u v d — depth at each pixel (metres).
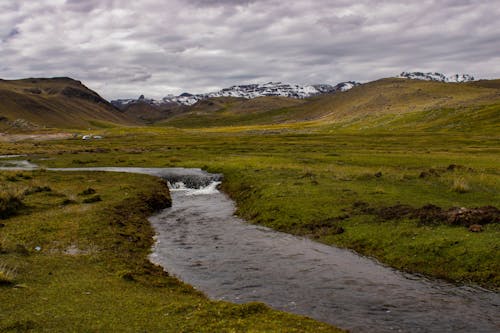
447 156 70.81
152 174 68.25
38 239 27.08
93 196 41.72
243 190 48.59
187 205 45.12
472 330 15.65
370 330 15.80
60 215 33.97
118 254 25.25
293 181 47.62
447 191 38.72
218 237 31.19
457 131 140.75
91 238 27.81
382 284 20.78
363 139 127.44
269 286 20.80
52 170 72.44
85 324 14.78
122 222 33.59
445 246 24.00
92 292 18.20
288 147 105.12
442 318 16.73
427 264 22.94
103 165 81.75
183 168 75.56
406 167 58.38
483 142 100.69
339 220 31.98
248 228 33.94
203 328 14.76
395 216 30.53
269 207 37.88
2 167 80.31
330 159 71.81
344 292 19.78
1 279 18.36
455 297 18.92
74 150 117.88
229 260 25.38
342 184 44.34
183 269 23.91
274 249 27.58
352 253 26.33
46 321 14.90
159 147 124.56
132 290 18.91
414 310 17.56
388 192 38.94
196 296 19.30
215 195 51.22
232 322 15.35
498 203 33.19
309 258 25.41
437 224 27.77
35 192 44.31
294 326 15.22
